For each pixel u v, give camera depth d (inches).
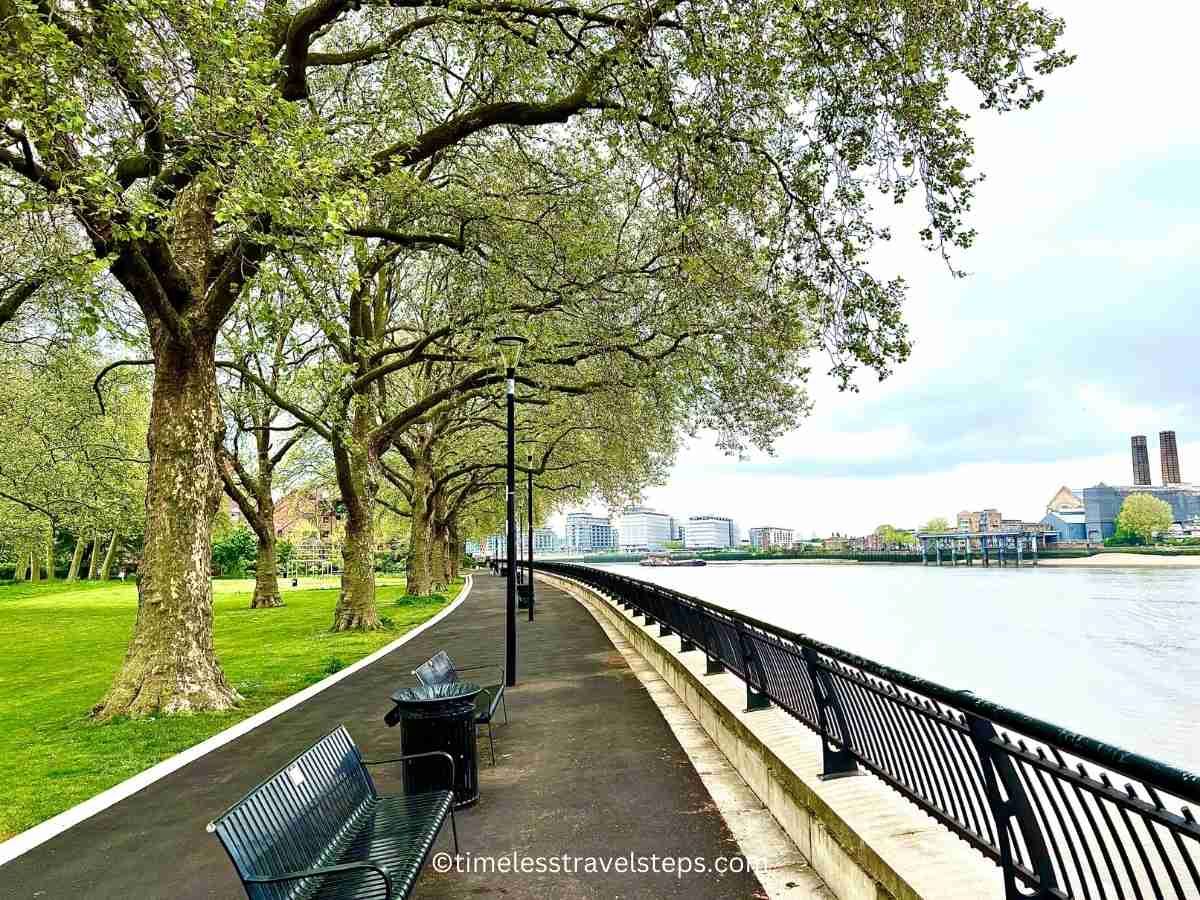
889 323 457.1
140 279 435.8
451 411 1231.5
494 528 2679.6
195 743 379.2
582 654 649.6
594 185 637.3
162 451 474.3
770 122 448.5
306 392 860.0
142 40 348.5
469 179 671.1
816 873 191.9
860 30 404.2
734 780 274.8
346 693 492.4
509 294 684.1
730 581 4675.2
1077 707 1088.8
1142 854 93.7
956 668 1455.5
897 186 424.5
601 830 228.5
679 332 745.0
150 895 200.7
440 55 594.2
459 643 761.6
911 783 167.8
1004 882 128.1
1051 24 385.4
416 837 182.2
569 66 479.5
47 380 909.2
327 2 453.4
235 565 3486.7
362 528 932.6
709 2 406.3
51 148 342.3
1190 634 1910.7
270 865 146.5
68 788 311.9
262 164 354.3
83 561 3107.8
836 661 198.7
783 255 482.6
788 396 802.2
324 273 424.5
